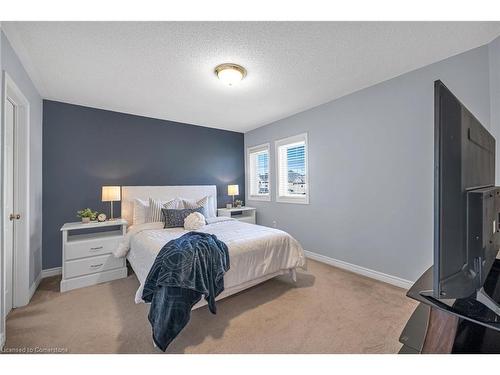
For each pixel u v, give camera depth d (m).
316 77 2.38
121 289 2.40
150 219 3.08
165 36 1.68
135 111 3.37
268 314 1.89
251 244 2.14
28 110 2.14
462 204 0.75
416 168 2.26
